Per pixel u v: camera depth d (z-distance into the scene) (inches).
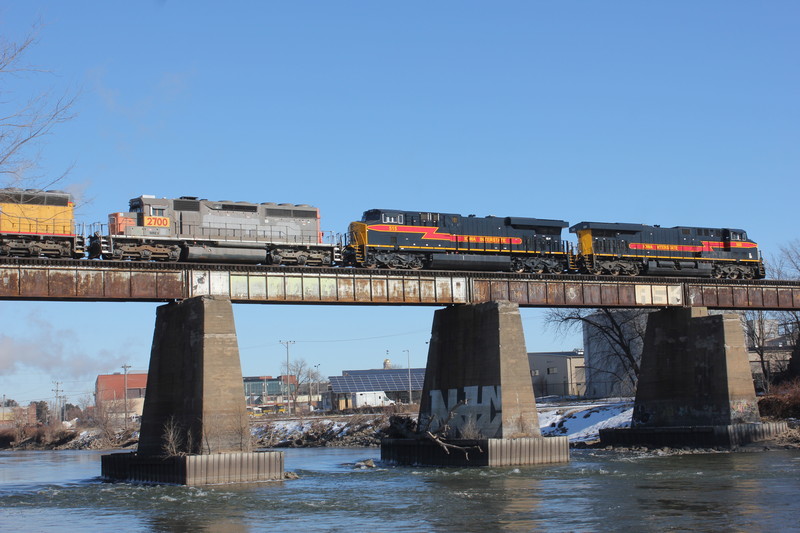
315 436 4254.4
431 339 2559.1
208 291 2134.6
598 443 2997.0
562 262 2866.6
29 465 3454.7
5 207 2004.2
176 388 2075.5
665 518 1407.5
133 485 2062.0
